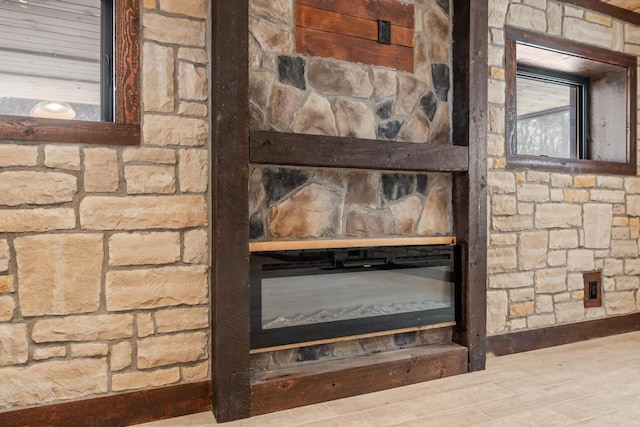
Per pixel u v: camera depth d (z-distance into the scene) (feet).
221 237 6.27
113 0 6.47
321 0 7.45
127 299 6.15
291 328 6.97
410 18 8.22
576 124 12.06
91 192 5.97
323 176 7.45
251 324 6.70
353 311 7.62
